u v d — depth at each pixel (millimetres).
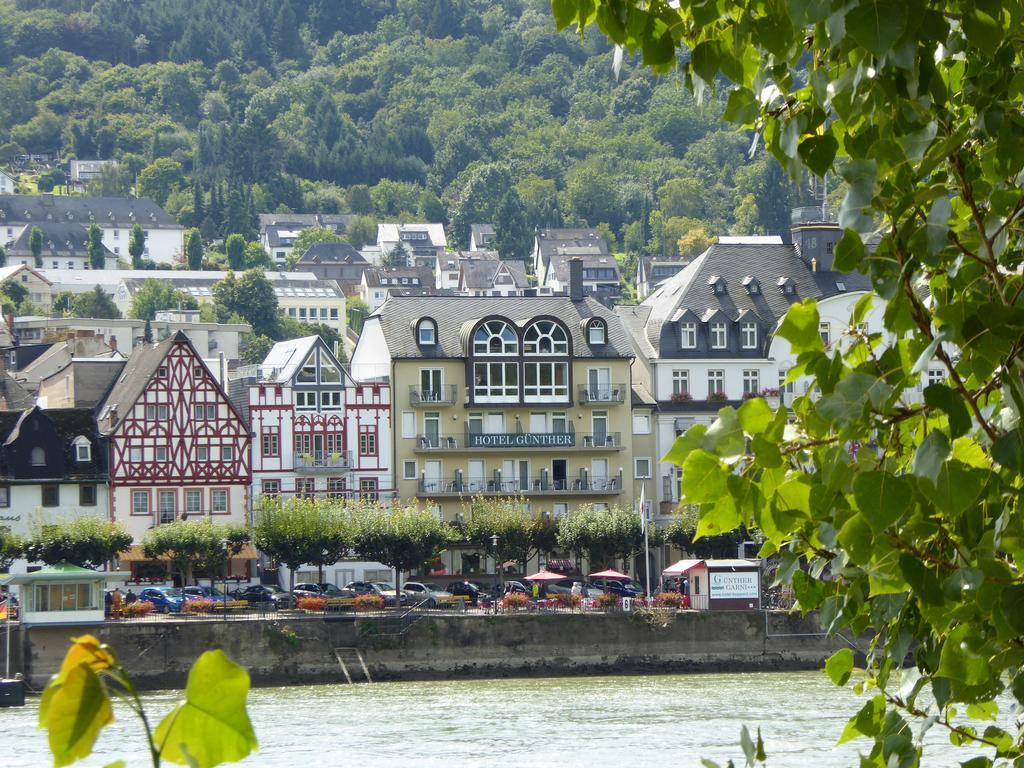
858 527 14953
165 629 167750
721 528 15539
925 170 15070
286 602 199250
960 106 17422
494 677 174625
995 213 15766
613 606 182125
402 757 111562
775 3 16047
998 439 14352
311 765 108000
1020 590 15047
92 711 9781
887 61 14633
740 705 141000
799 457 15688
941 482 13820
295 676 170750
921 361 14398
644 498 197750
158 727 9867
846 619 17609
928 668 17328
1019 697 16141
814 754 106000
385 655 173500
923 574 14945
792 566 17375
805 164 16703
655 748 113188
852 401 14430
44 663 164125
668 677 173500
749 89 16844
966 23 14820
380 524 199875
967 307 14617
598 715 135250
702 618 176750
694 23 16844
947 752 84938
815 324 15477
